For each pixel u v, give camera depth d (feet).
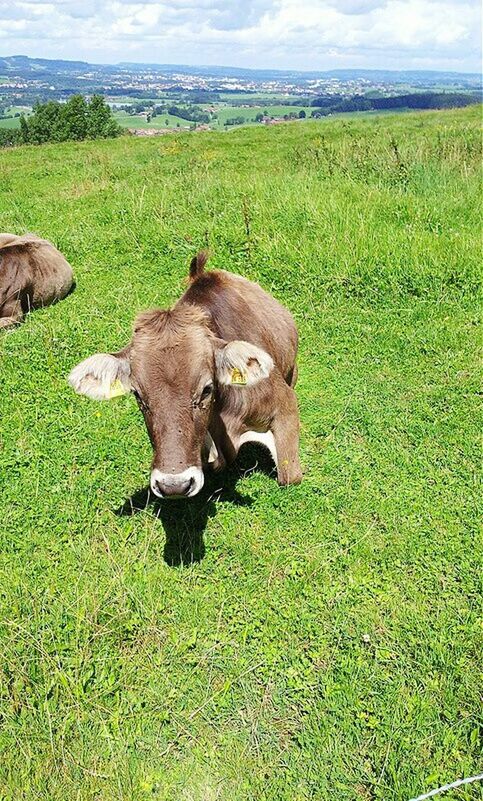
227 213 17.29
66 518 8.14
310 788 5.36
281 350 8.91
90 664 6.25
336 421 9.91
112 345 12.06
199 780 5.44
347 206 16.38
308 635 6.57
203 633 6.61
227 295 7.96
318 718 5.81
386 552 7.52
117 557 7.50
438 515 8.05
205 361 6.40
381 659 6.28
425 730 5.63
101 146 37.58
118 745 5.65
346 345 12.00
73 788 5.33
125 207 19.16
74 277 15.57
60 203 21.59
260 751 5.61
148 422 6.51
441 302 13.04
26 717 5.76
